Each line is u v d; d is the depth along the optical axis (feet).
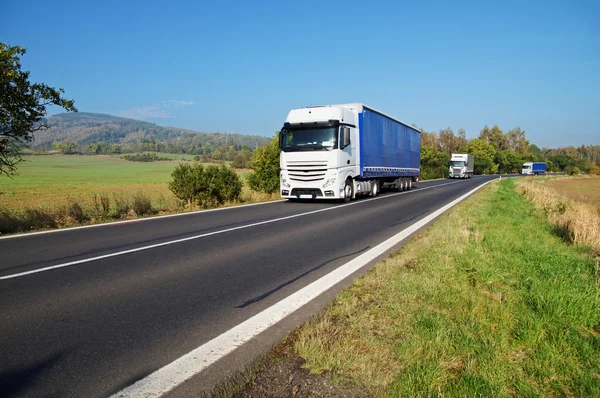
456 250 23.31
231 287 17.30
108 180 220.43
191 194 52.85
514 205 59.52
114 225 35.63
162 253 23.91
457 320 12.81
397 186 87.10
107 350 11.26
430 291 15.67
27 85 32.40
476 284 17.16
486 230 32.12
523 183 121.80
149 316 13.88
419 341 11.23
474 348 10.90
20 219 35.40
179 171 53.67
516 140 438.81
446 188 102.99
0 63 29.76
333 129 54.13
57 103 34.19
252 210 48.37
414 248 24.48
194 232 31.68
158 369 10.23
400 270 19.17
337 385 9.24
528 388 9.20
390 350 10.83
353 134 59.41
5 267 20.44
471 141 371.56
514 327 12.51
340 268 20.59
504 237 28.76
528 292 15.99
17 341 11.76
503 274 18.78
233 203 58.03
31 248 25.31
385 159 74.69
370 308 14.11
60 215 37.88
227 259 22.48
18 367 10.23
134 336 12.22
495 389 9.00
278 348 11.34
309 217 41.52
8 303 15.05
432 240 26.96
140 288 17.02
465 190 92.89
